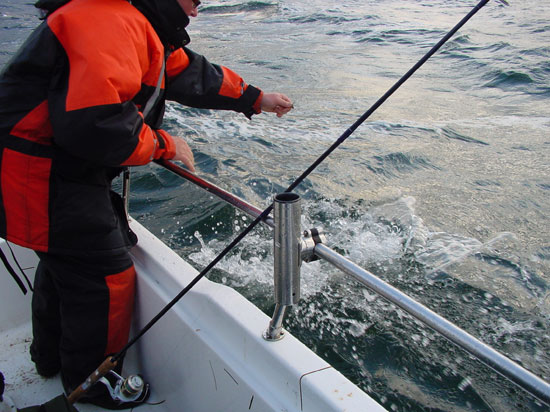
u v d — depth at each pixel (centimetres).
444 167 531
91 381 146
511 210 429
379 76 1019
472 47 1236
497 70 992
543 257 356
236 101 188
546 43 1197
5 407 149
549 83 895
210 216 397
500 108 773
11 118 125
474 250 362
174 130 651
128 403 164
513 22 1550
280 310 116
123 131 121
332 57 1239
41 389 180
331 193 457
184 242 363
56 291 166
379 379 244
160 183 465
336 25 1725
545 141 613
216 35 1689
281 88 934
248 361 122
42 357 179
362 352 261
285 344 119
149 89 136
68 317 153
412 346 264
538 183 486
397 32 1512
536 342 277
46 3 127
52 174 130
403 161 544
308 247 112
